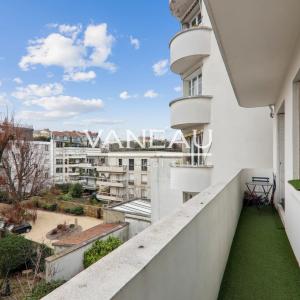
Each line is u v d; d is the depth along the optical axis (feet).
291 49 12.85
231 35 11.30
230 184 14.34
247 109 28.81
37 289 26.35
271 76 16.75
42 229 71.00
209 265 7.80
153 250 3.85
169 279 4.26
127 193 121.90
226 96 29.73
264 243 14.67
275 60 14.16
